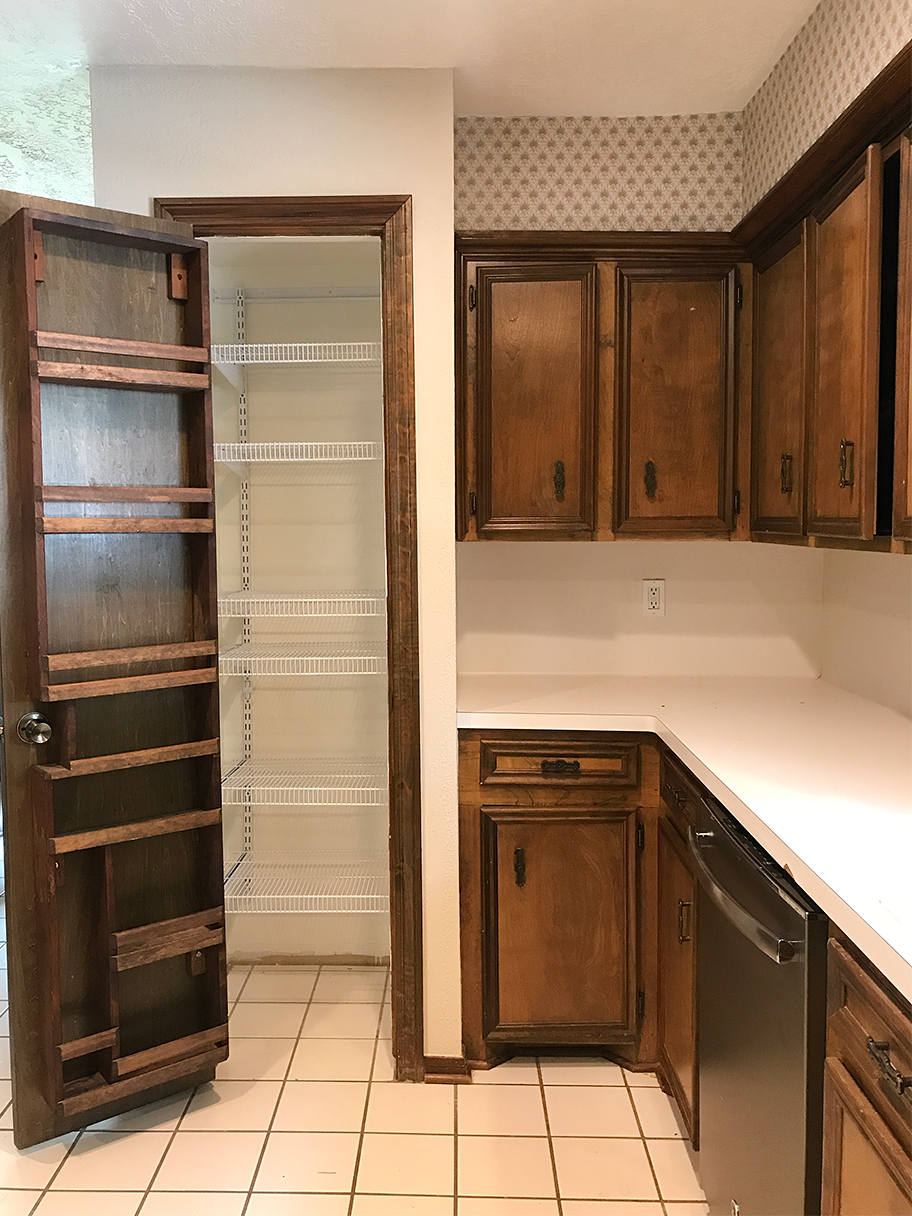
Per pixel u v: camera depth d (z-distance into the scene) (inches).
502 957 98.5
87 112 105.3
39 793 82.4
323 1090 95.3
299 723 122.3
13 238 78.5
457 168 109.2
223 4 79.5
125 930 87.9
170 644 88.7
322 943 124.3
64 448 83.0
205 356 87.7
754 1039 63.2
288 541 120.8
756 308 100.4
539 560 116.9
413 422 93.6
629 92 101.6
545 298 102.5
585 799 96.9
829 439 78.1
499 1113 91.3
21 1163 84.2
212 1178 81.8
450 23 83.9
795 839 57.7
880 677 99.0
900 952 42.1
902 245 64.1
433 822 97.2
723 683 112.4
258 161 92.1
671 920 91.0
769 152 98.0
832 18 80.4
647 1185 80.6
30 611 81.2
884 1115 45.2
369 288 117.3
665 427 103.7
